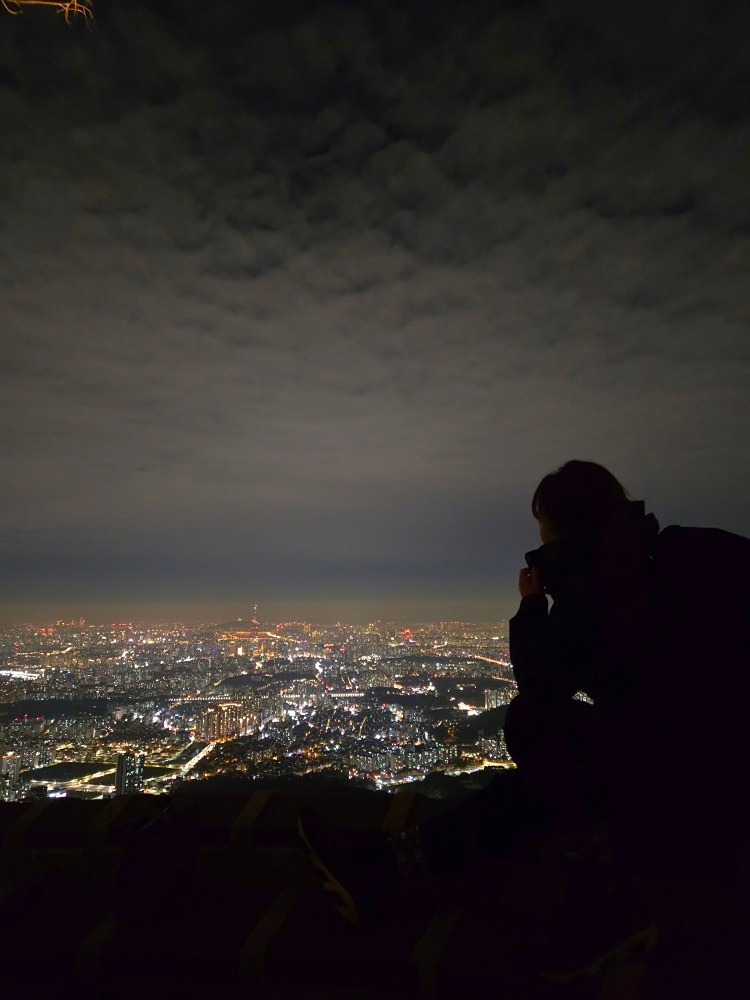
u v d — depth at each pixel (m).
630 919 1.25
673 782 1.17
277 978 1.38
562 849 1.31
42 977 1.47
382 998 1.34
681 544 1.21
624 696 1.23
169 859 1.63
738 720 1.13
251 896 1.69
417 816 1.74
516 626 1.43
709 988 1.24
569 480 1.39
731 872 1.20
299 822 1.48
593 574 1.22
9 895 1.68
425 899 1.57
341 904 1.44
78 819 1.90
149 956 1.42
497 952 1.35
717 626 1.15
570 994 1.25
